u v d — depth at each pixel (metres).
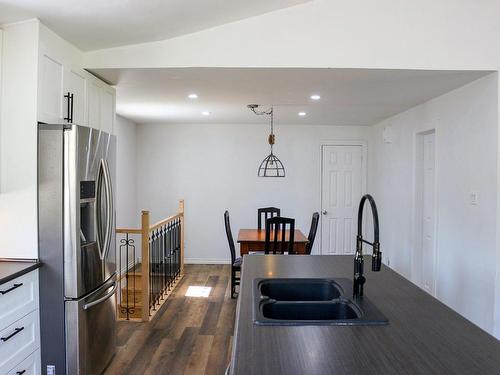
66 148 2.47
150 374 2.94
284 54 3.07
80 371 2.57
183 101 4.56
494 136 3.16
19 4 2.25
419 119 4.66
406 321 1.44
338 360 1.12
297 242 4.67
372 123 6.38
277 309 1.69
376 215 1.60
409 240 4.98
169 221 5.21
